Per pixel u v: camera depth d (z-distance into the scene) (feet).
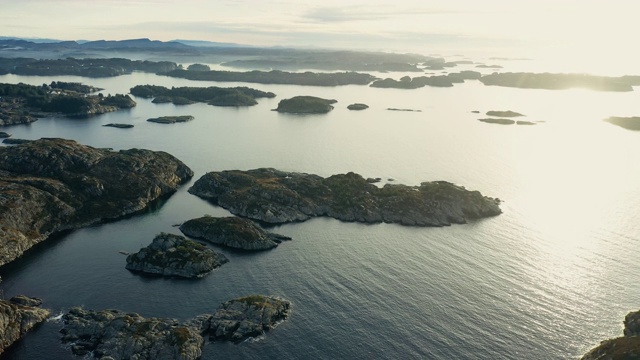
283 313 413.39
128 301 431.43
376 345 374.63
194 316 409.90
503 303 433.89
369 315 413.80
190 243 520.01
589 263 517.55
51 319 400.67
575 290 458.91
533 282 473.26
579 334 391.24
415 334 387.96
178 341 359.87
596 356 350.64
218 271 492.54
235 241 553.23
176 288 456.86
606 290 460.14
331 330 392.68
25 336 376.68
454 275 486.38
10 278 467.52
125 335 368.07
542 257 531.50
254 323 392.68
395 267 503.61
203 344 371.97
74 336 374.84
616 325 403.95
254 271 493.36
